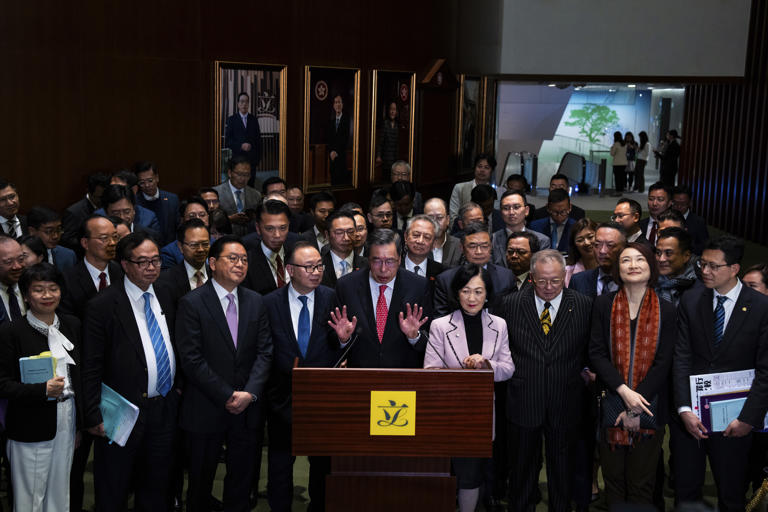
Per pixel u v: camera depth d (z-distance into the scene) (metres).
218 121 8.35
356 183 10.41
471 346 4.33
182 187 8.13
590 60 13.05
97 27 7.15
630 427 4.15
